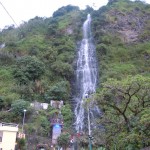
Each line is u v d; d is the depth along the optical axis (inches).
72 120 2096.5
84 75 2800.2
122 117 1051.9
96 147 1179.3
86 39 3501.5
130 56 3134.8
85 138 1776.6
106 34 3533.5
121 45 3358.8
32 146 1744.6
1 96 2177.7
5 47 3048.7
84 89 2596.0
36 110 2107.5
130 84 981.2
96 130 1126.4
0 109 2117.4
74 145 1734.7
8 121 1945.1
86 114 2143.2
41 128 1888.5
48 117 2043.6
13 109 2015.3
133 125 974.4
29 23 3885.3
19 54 2945.4
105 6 4227.4
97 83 2669.8
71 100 2407.7
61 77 2674.7
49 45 3171.8
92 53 3176.7
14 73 2539.4
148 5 4357.8
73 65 2933.1
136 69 2819.9
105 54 3125.0
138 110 1016.9
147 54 3142.2
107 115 1069.8
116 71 2706.7
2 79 2487.7
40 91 2396.7
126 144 964.6
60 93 2335.1
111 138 1047.6
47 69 2716.5
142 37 3575.3
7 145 1595.7
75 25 3843.5
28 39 3309.5
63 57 2925.7
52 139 1851.6
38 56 2891.2
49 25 3654.0
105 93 1016.2
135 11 4178.2
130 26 3816.4
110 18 3868.1
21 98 2258.9
